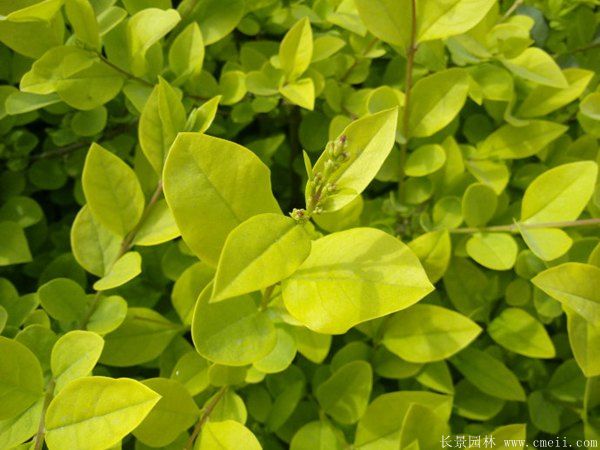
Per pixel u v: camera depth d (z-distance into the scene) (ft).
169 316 0.69
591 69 0.82
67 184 0.83
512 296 0.68
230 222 0.44
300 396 0.62
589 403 0.63
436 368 0.63
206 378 0.58
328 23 0.79
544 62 0.68
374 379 0.68
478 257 0.63
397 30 0.57
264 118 0.83
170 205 0.42
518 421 0.70
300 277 0.44
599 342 0.53
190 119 0.56
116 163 0.56
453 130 0.74
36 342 0.54
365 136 0.44
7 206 0.71
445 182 0.71
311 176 0.42
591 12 0.80
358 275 0.43
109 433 0.42
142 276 0.72
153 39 0.61
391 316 0.63
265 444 0.64
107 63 0.62
